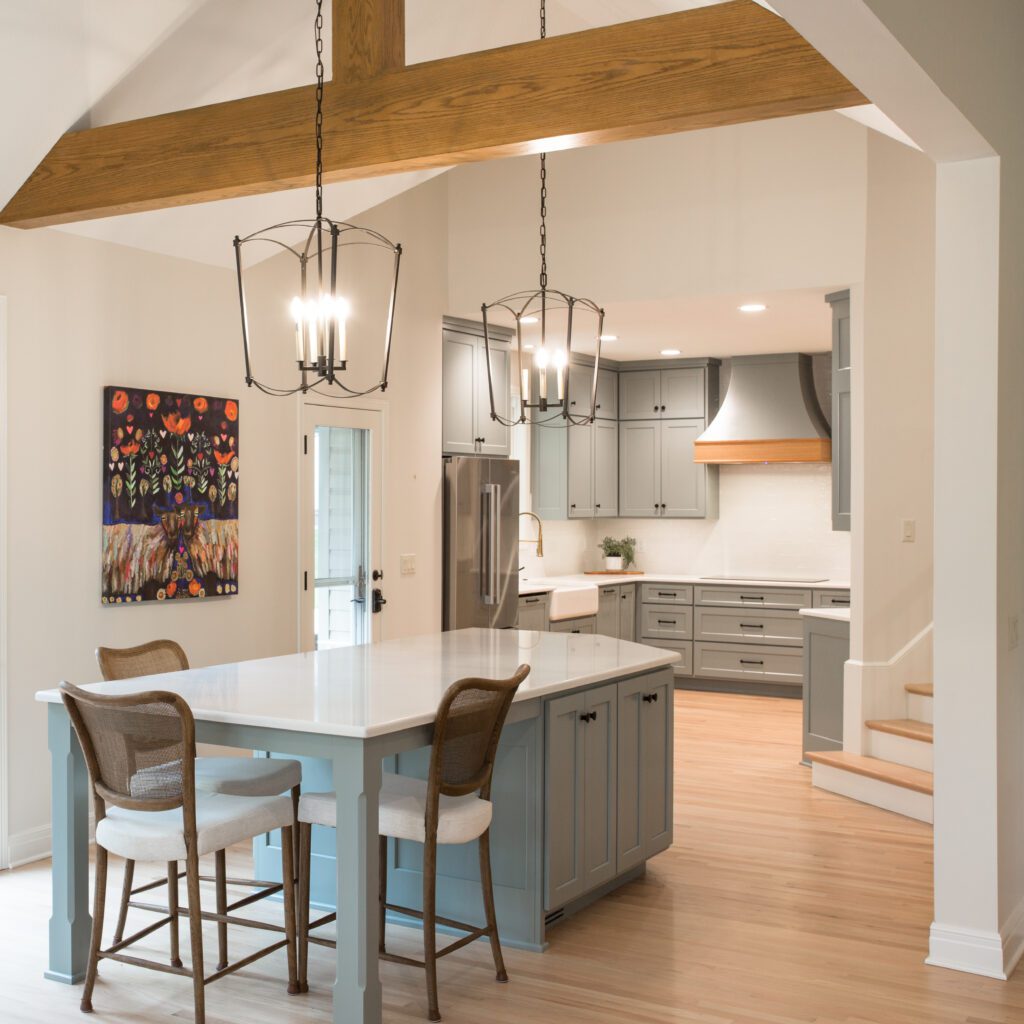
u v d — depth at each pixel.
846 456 6.54
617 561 9.77
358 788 3.04
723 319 7.31
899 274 6.10
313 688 3.61
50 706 3.54
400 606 6.93
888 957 3.73
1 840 4.63
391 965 3.64
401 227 6.87
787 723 7.76
